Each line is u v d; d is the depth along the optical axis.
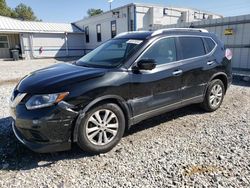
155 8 18.73
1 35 24.17
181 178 2.68
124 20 19.55
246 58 9.09
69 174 2.82
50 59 23.78
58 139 2.97
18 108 3.01
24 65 17.19
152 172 2.81
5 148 3.45
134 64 3.54
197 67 4.38
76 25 29.31
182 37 4.28
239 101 5.80
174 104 4.12
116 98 3.31
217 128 4.12
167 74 3.88
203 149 3.35
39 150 2.96
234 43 9.44
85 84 3.08
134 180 2.67
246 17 8.81
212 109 4.96
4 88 7.98
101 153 3.28
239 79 8.70
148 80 3.63
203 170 2.82
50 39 25.75
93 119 3.17
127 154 3.26
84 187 2.57
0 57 24.59
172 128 4.15
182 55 4.20
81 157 3.21
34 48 24.83
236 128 4.10
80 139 3.09
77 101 2.98
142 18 18.55
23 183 2.66
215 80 4.85
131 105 3.50
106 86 3.19
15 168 2.96
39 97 2.92
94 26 25.19
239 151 3.26
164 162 3.02
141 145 3.51
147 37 3.87
